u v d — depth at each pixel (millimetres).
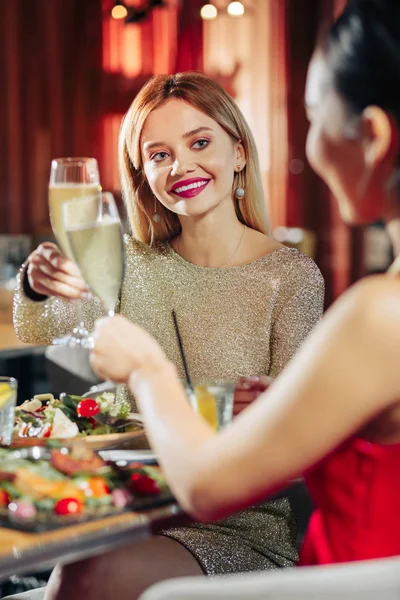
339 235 7309
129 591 1757
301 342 2289
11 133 7172
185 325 2326
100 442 1721
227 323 2301
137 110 2312
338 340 1201
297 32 7387
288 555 2047
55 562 1266
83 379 3352
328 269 7391
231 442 1262
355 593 964
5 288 5000
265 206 2422
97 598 1748
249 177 2381
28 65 7207
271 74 7473
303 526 2957
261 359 2293
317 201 7430
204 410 1553
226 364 2289
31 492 1401
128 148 2371
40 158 7285
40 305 2209
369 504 1308
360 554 1322
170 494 1477
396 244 1289
